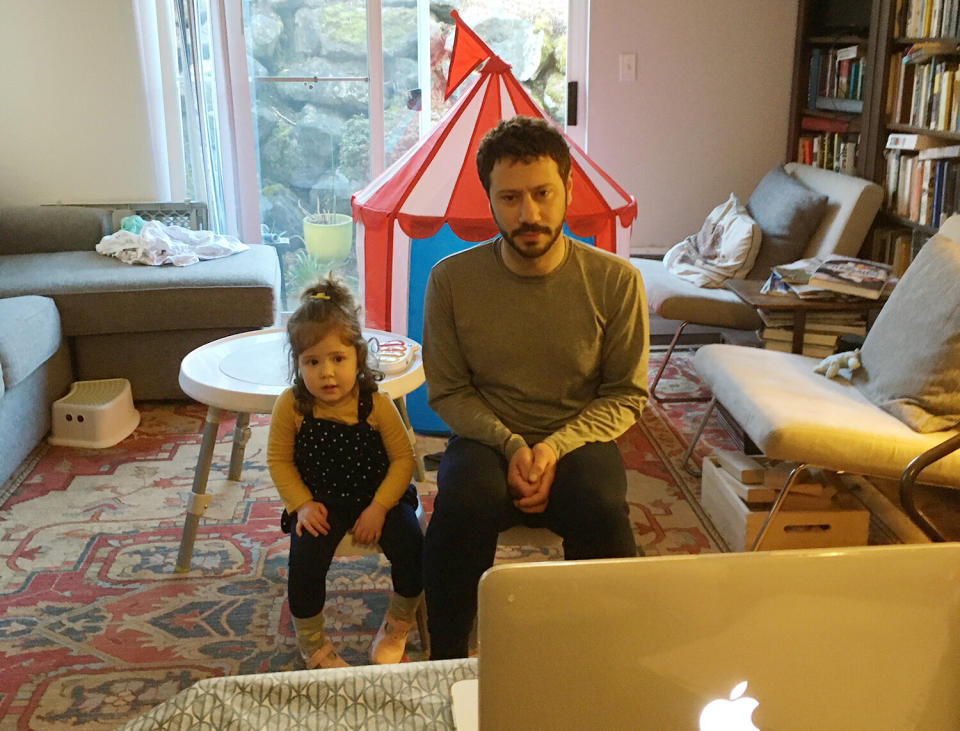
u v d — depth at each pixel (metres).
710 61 4.51
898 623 0.66
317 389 1.80
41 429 3.14
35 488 2.85
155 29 4.14
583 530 1.70
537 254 1.71
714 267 3.66
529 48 4.61
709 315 3.44
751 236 3.61
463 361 1.89
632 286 1.81
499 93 2.78
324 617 2.16
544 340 1.81
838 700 0.66
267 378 2.19
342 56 4.37
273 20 4.29
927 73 3.42
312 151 4.47
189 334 3.51
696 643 0.65
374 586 2.30
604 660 0.65
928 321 2.21
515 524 1.80
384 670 0.96
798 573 0.65
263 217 4.54
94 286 3.38
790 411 2.20
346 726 0.89
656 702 0.65
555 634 0.64
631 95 4.53
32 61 4.13
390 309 2.86
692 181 4.66
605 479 1.72
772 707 0.66
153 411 3.51
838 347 3.58
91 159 4.27
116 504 2.75
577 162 2.79
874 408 2.29
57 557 2.43
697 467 2.99
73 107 4.20
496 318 1.82
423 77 4.52
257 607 2.21
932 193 3.36
